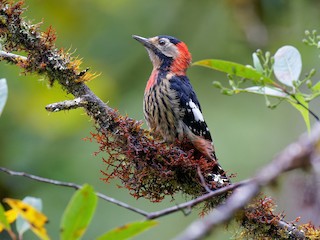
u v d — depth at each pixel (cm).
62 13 1491
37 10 1486
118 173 786
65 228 483
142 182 788
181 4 1580
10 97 1367
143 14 1567
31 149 1352
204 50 1565
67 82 780
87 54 1507
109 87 1479
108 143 782
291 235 735
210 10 1580
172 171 782
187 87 998
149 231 1363
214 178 790
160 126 984
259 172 482
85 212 484
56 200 1276
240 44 1485
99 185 1327
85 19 1530
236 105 1526
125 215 1307
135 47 1535
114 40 1529
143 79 1526
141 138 784
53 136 1377
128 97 1507
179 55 1057
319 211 516
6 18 762
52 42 782
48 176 1316
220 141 1490
